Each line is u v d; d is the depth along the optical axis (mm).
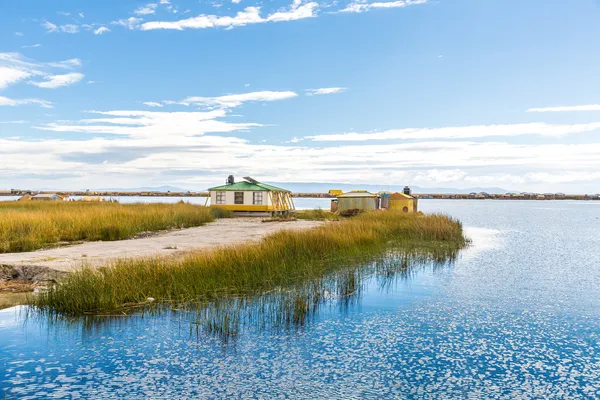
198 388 7645
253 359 8898
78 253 17844
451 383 8055
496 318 11844
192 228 30875
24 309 11633
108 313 11422
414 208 47406
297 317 11500
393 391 7691
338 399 7371
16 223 22766
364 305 12961
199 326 10648
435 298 13852
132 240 23172
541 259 22188
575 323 11500
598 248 27094
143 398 7254
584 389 7926
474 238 33031
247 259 15852
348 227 25344
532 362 9031
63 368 8320
